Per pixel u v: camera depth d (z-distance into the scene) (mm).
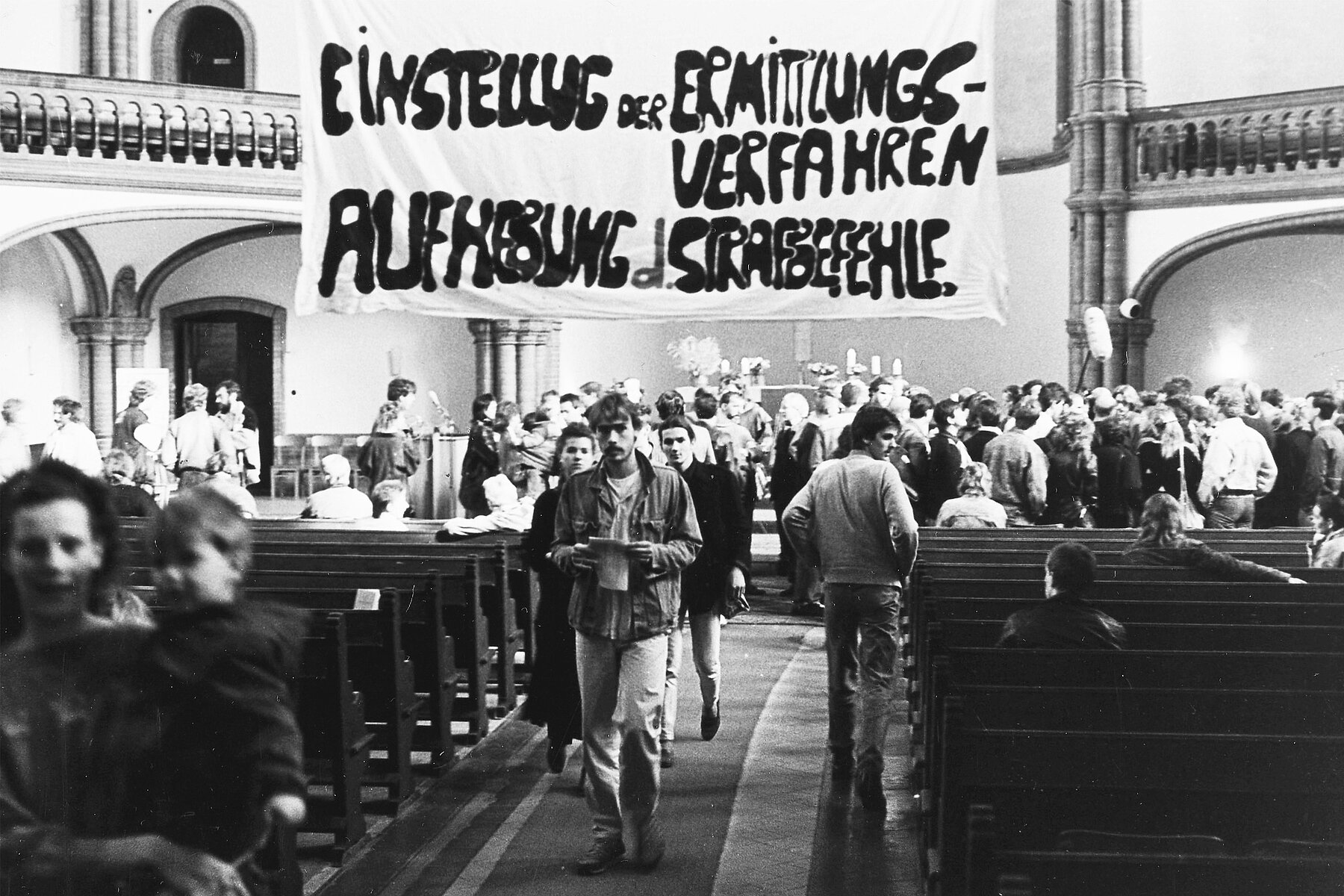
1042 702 5086
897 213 8336
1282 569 8852
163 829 2945
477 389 22438
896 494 6664
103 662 2965
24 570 2941
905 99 8289
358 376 23609
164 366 23266
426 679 7562
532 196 8438
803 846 6242
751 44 8352
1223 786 4352
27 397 21531
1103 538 9938
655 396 24031
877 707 6738
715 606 7625
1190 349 20406
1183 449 11930
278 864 5059
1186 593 7102
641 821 5895
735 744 8008
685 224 8438
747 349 24109
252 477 18453
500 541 9766
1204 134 19000
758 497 18422
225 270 23375
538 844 6301
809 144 8359
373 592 7270
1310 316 19281
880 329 23516
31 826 2828
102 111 18922
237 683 2969
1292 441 13688
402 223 8422
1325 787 4312
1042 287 21844
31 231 18578
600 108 8398
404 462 14484
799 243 8406
